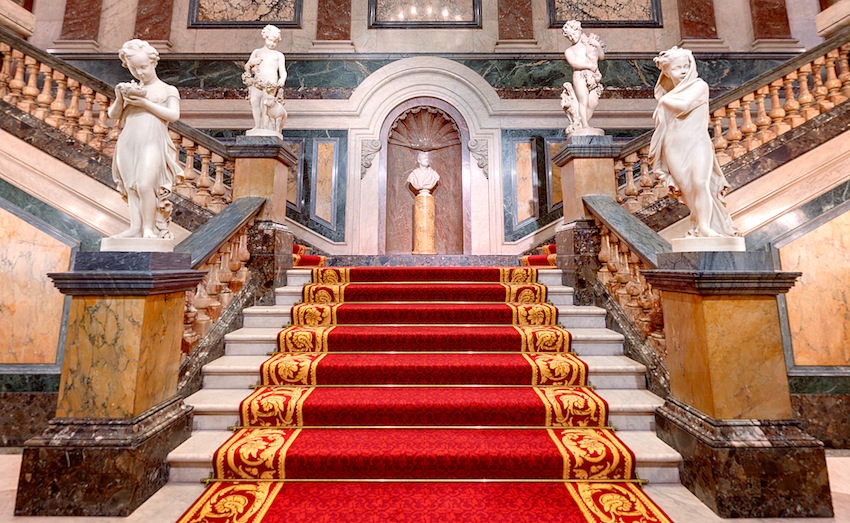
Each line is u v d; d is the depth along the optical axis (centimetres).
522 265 458
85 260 193
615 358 280
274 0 654
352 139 608
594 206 335
